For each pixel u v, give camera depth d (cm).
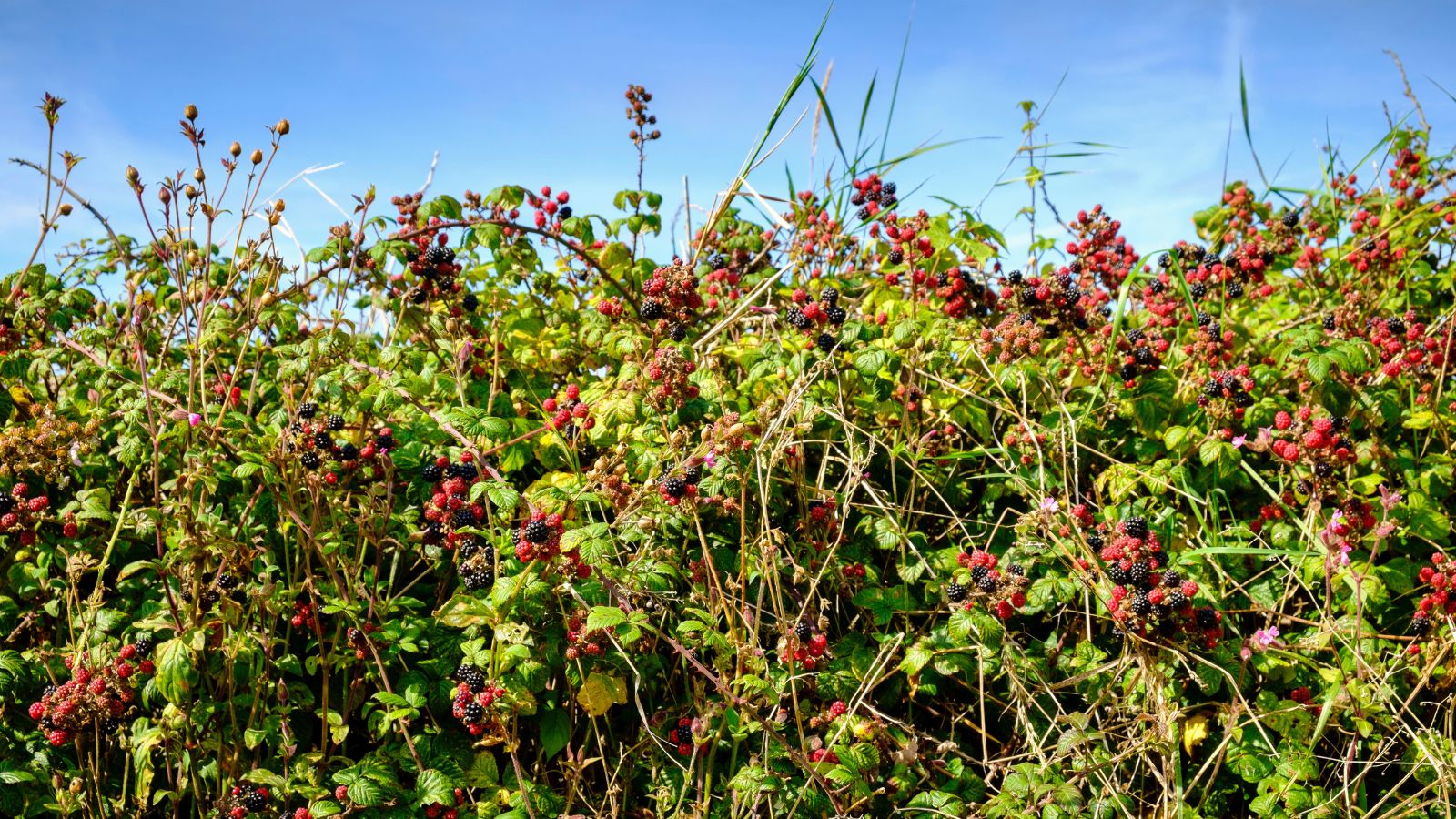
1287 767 328
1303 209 661
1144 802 349
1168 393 438
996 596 345
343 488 360
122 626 356
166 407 365
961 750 368
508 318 484
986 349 448
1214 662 355
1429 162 635
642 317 426
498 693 301
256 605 331
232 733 327
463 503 322
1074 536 355
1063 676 370
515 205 498
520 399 445
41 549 365
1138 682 345
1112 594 331
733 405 417
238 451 337
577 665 331
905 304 479
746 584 374
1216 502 403
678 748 340
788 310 438
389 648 337
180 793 321
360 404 385
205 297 372
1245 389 406
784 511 407
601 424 379
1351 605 368
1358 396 418
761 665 319
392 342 476
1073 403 457
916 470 408
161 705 348
